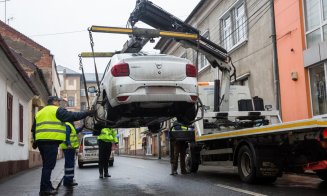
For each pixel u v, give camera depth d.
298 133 8.30
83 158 21.14
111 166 19.91
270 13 17.55
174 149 13.22
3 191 9.62
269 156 9.27
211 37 25.19
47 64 34.84
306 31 15.49
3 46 12.23
